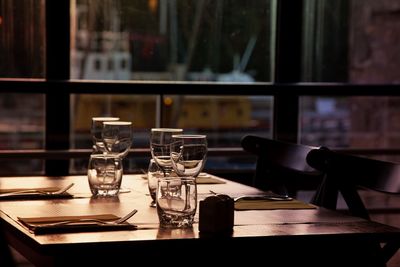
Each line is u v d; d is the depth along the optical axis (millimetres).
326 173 2588
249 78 4641
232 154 4516
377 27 7340
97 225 1905
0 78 4195
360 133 9148
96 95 4492
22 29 4207
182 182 1970
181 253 1829
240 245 1846
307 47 4625
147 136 4559
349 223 2051
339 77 4699
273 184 3234
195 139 2281
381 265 1958
